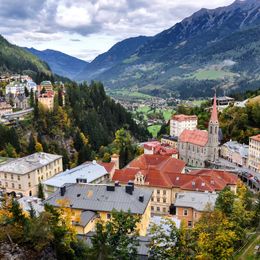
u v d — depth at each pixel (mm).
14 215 53062
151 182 122938
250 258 71312
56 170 161750
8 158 175500
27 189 141250
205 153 194500
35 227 48688
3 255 45469
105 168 139625
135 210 85438
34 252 47531
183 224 63625
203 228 59781
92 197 90750
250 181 163625
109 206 87438
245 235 79750
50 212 56281
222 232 57750
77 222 79812
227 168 182625
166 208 121625
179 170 140625
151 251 54531
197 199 102812
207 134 197625
